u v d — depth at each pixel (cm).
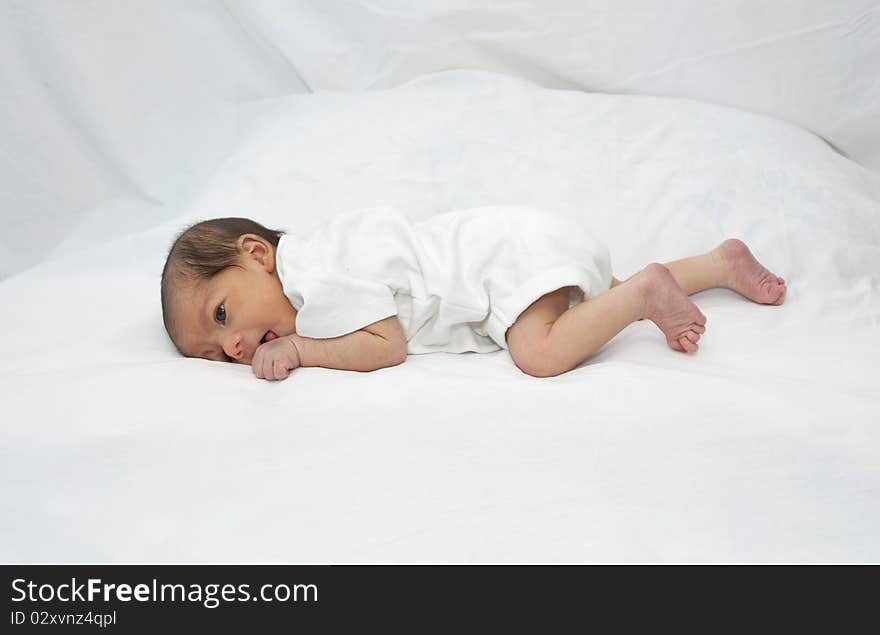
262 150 188
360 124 188
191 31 226
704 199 167
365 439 107
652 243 162
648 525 91
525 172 174
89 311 155
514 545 89
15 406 116
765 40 201
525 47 210
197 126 229
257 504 96
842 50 199
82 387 120
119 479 102
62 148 228
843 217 164
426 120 186
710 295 153
